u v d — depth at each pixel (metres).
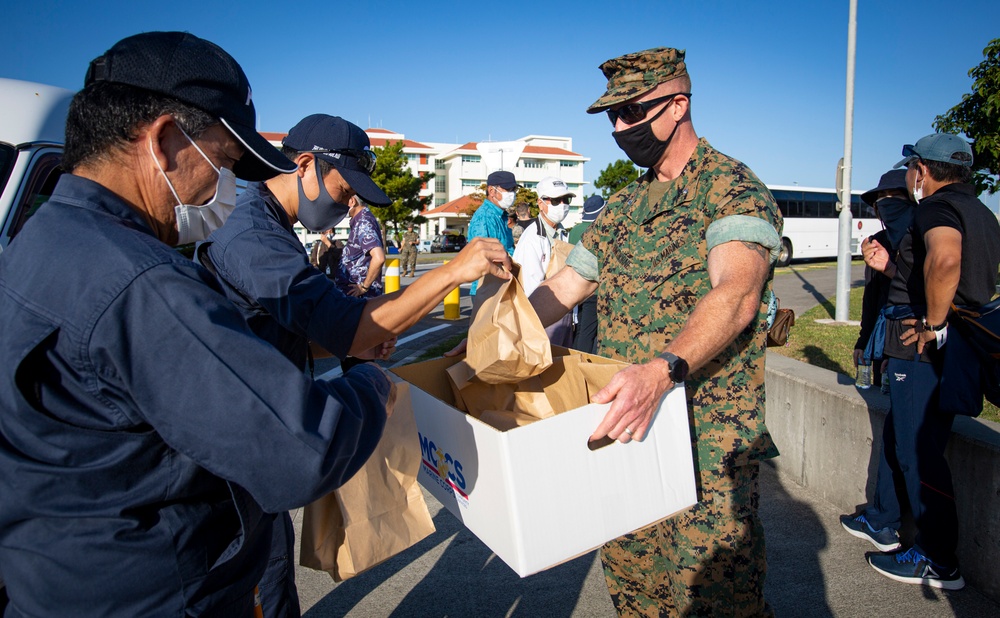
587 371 1.77
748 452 1.79
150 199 1.11
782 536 3.28
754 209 1.68
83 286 0.92
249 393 0.94
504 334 1.64
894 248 3.19
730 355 1.80
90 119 1.04
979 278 2.48
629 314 1.95
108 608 0.96
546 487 1.33
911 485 2.79
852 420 3.45
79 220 0.98
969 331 2.49
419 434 1.74
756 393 1.83
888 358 2.92
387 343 1.90
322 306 1.42
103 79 1.05
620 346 1.99
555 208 5.63
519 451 1.29
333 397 1.06
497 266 1.59
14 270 0.96
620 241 2.02
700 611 1.84
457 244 46.53
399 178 37.09
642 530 2.01
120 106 1.03
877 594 2.76
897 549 3.01
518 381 1.82
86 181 1.03
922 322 2.66
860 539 3.23
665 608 2.08
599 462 1.40
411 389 1.74
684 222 1.82
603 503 1.41
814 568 2.97
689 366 1.48
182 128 1.07
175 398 0.93
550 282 2.23
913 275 2.73
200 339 0.93
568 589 2.90
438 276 1.47
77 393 0.92
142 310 0.92
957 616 2.58
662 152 1.90
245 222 1.54
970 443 2.76
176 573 1.00
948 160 2.65
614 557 2.10
